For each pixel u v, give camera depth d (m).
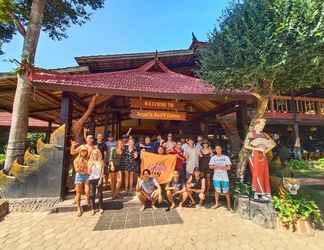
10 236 4.84
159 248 4.33
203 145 7.96
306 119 16.55
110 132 11.61
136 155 7.77
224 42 6.18
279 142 19.66
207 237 4.82
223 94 7.75
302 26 5.24
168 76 9.97
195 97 7.72
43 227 5.30
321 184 9.66
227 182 6.71
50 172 6.84
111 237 4.79
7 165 7.09
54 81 6.95
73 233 4.98
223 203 7.21
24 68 6.68
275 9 5.50
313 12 5.15
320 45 5.19
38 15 8.16
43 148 6.91
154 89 7.66
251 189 6.38
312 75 5.85
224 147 13.44
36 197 6.66
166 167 7.37
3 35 10.74
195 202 7.15
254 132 6.62
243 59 5.76
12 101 10.42
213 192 7.63
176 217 5.96
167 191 6.82
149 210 6.51
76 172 6.27
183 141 8.49
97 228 5.24
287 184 6.02
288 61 5.41
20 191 6.62
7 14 7.61
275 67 5.48
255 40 5.58
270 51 5.34
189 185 6.92
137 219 5.80
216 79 6.40
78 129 7.92
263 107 6.88
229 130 11.97
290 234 5.05
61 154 6.98
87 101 9.59
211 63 6.40
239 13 6.04
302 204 5.49
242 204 6.07
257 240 4.71
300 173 13.05
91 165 6.34
